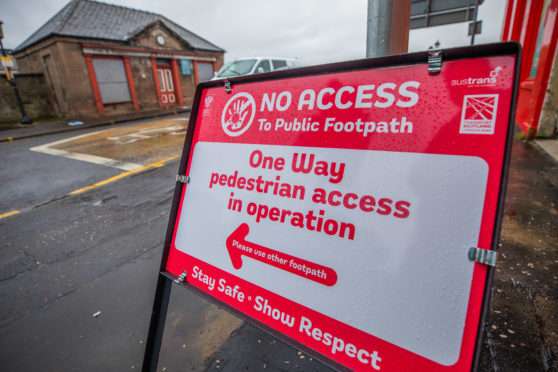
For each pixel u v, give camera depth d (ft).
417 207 2.92
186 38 63.93
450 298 2.70
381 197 3.12
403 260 2.94
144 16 60.18
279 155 3.91
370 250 3.14
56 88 47.88
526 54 23.29
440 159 2.85
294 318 3.54
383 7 5.63
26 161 23.32
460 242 2.70
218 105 4.64
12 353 6.20
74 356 6.04
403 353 2.87
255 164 4.11
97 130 38.11
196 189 4.70
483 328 2.53
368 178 3.21
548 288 6.55
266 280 3.82
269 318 3.74
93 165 21.04
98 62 48.21
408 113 3.04
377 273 3.07
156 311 4.68
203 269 4.42
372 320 3.05
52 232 11.66
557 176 12.51
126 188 16.24
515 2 27.43
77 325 6.86
